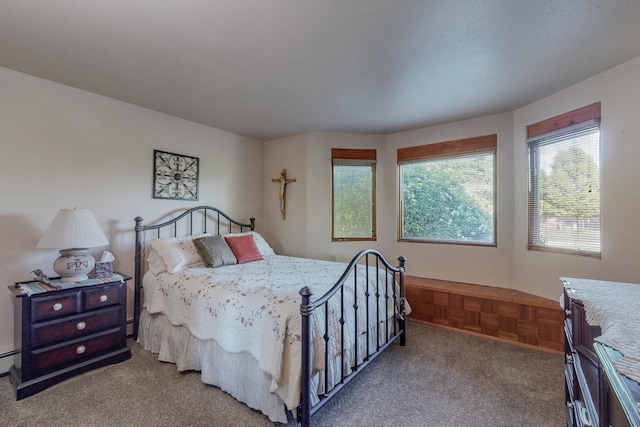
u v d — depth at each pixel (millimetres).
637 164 2000
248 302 1746
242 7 1467
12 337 2104
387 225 3848
